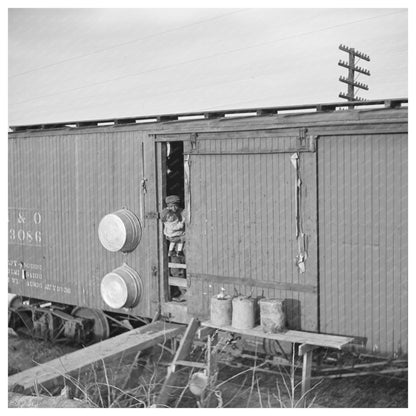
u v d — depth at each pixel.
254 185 8.55
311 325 8.13
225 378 9.37
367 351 7.77
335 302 7.98
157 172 9.65
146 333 9.14
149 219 9.75
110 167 10.23
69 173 10.87
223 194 8.83
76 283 10.89
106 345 8.77
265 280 8.50
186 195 9.18
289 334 7.98
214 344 8.92
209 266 9.02
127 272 9.87
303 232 8.15
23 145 11.62
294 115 8.15
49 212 11.26
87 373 9.32
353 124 7.72
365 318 7.77
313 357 8.88
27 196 11.65
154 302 9.73
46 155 11.23
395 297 7.57
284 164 8.27
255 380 9.23
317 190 8.04
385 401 8.29
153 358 9.88
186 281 9.41
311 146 8.02
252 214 8.58
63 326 11.66
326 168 7.98
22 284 11.88
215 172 8.90
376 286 7.69
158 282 9.70
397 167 7.50
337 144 7.89
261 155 8.46
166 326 9.42
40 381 7.72
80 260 10.80
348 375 8.61
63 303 11.25
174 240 9.66
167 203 9.66
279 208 8.34
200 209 9.06
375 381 9.02
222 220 8.86
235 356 9.44
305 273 8.16
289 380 9.07
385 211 7.61
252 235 8.59
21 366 10.57
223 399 8.53
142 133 9.77
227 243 8.83
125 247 9.80
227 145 8.75
